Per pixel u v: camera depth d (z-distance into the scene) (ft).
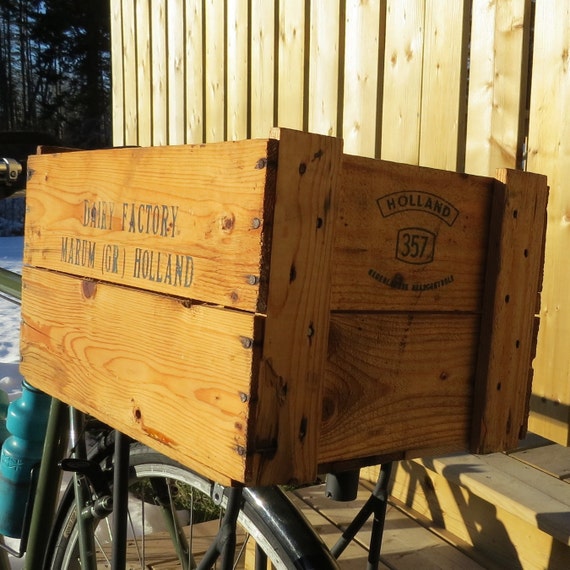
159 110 14.30
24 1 71.87
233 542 3.99
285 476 3.14
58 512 5.76
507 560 6.34
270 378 3.05
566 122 6.69
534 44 7.00
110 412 3.90
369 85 8.92
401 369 3.53
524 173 3.82
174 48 13.65
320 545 4.01
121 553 4.44
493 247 3.78
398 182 3.38
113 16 16.10
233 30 11.80
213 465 3.19
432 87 8.02
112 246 3.90
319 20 9.77
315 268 3.12
